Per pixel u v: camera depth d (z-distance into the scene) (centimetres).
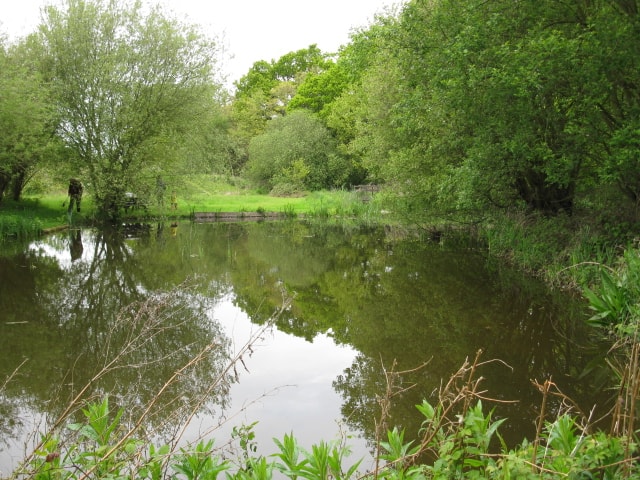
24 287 1065
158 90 2244
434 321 822
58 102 2091
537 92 944
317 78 4628
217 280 1176
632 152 859
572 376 581
